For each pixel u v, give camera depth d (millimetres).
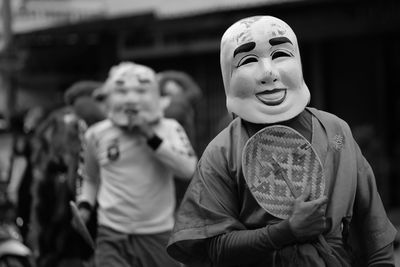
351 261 4781
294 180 4582
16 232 8289
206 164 4781
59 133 8516
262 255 4555
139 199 7535
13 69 15906
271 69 4641
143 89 7586
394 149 15023
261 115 4668
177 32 15641
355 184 4680
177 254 4828
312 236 4492
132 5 17375
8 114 11961
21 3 16500
